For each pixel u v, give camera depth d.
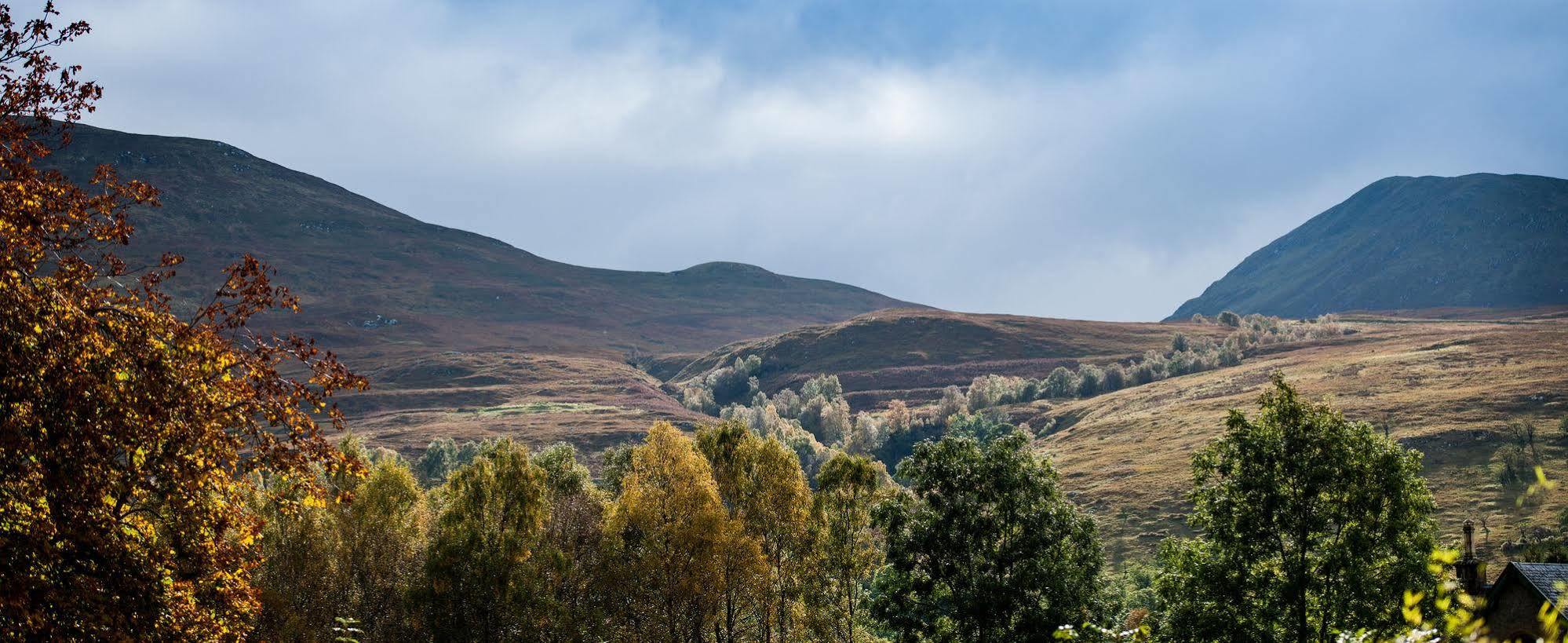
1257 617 42.53
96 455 14.17
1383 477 41.72
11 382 13.80
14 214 14.58
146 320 15.55
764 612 58.69
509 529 53.44
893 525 53.88
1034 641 48.78
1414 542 40.88
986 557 52.03
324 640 49.91
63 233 16.09
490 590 51.38
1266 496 42.81
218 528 16.42
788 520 59.59
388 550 55.50
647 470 56.00
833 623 58.94
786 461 60.06
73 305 14.94
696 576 52.69
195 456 15.49
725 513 54.94
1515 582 31.22
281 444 16.38
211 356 15.84
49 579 14.03
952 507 52.41
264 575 49.72
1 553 13.46
